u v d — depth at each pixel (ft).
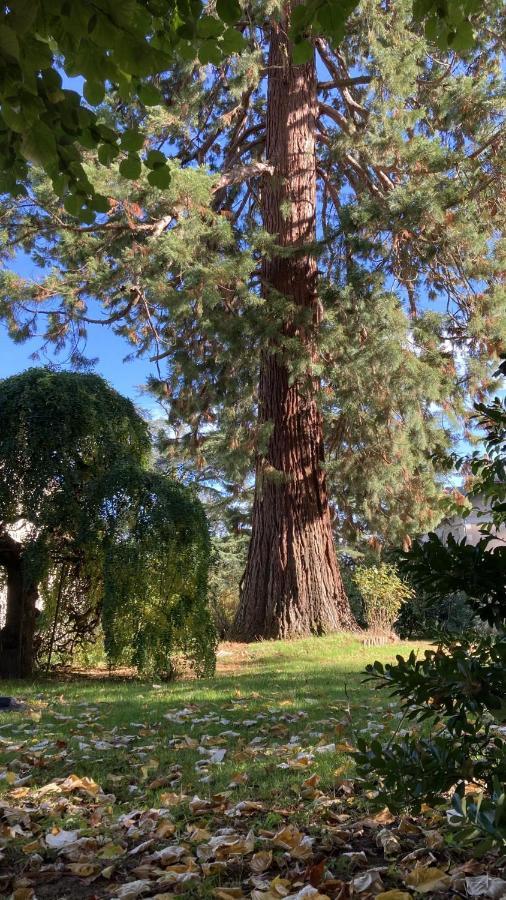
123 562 24.53
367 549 44.14
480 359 36.83
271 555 38.91
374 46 35.83
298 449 39.42
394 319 33.60
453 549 6.62
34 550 25.03
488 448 7.54
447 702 6.28
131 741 15.35
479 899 7.28
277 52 41.60
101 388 28.45
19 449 25.50
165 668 25.20
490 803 5.06
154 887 8.16
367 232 34.30
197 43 10.39
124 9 8.11
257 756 13.46
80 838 9.52
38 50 8.61
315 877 7.87
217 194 44.88
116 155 10.58
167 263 33.37
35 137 9.02
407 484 38.34
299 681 23.36
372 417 37.68
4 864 8.99
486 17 35.27
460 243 34.04
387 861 8.53
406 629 41.98
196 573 25.58
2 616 31.04
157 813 10.27
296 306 35.73
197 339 40.32
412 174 35.17
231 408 40.52
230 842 9.02
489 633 7.30
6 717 18.03
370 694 20.13
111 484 25.18
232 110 42.86
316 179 46.14
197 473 63.98
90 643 29.91
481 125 34.60
